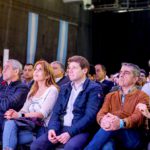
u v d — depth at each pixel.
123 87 2.85
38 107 3.21
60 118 3.01
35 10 12.63
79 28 15.28
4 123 3.15
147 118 2.68
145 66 15.55
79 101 2.92
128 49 15.88
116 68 16.25
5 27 11.26
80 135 2.79
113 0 14.97
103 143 2.59
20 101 3.30
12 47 11.59
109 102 2.88
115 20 15.92
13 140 2.95
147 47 15.45
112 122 2.56
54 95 3.22
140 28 15.54
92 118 2.84
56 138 2.84
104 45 16.34
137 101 2.74
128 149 2.71
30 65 4.92
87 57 15.92
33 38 12.19
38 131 3.18
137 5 14.93
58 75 4.20
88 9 15.77
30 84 3.92
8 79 3.44
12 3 11.52
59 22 13.95
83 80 3.03
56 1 13.73
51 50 13.56
